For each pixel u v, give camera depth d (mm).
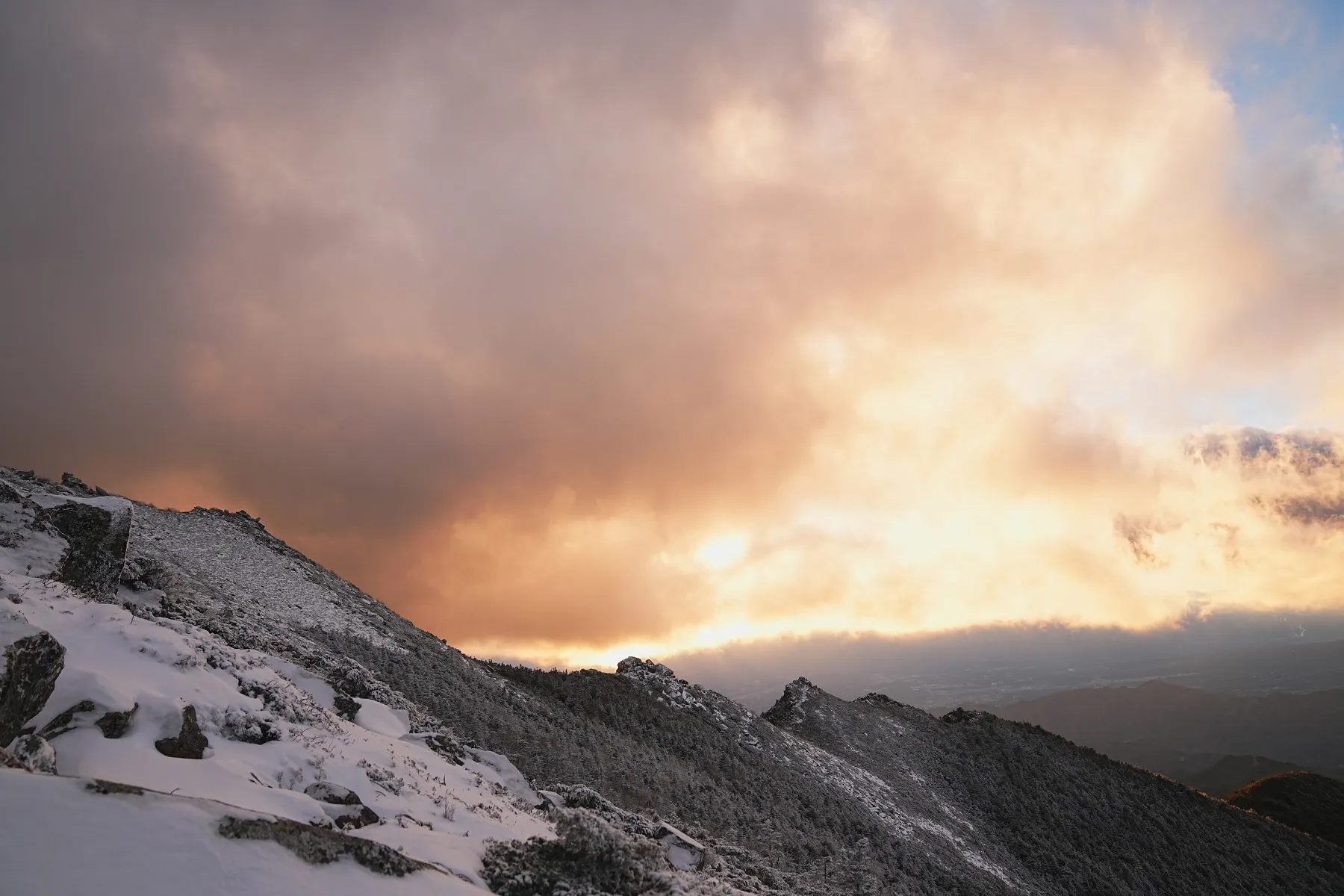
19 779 9227
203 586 39000
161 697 15016
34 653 12836
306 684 24906
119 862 8594
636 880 14680
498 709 43125
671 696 71312
